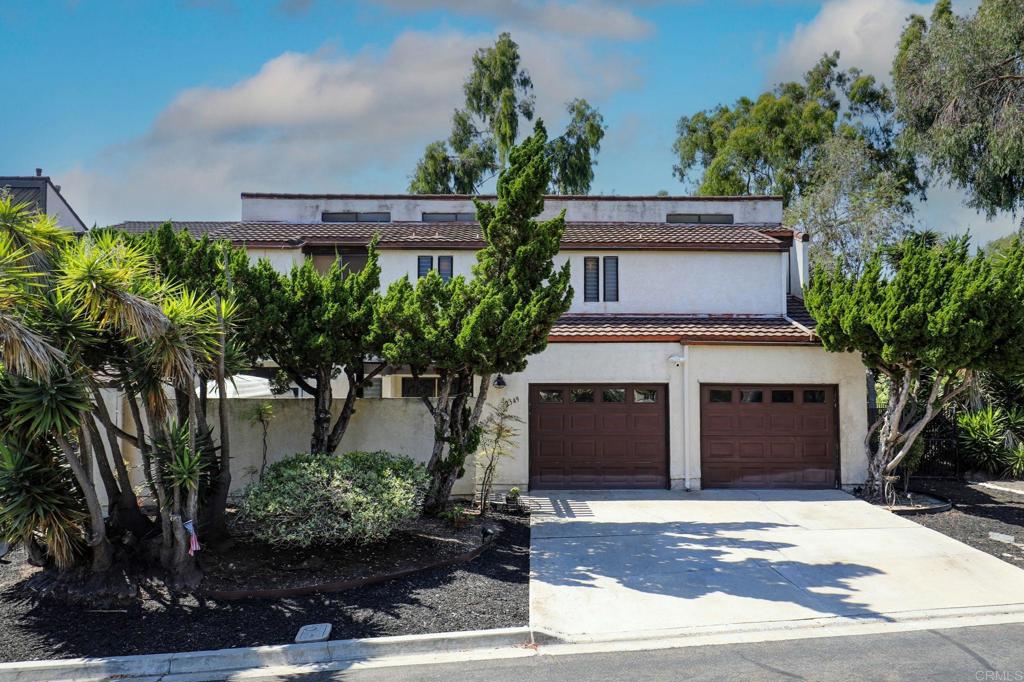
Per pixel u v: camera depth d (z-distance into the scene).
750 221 21.75
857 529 12.20
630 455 15.89
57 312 8.16
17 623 8.41
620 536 11.83
